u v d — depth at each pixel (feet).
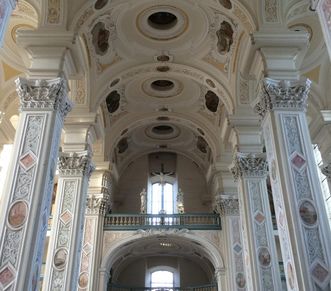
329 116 49.16
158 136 75.61
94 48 46.75
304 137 31.55
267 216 42.50
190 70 52.42
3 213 28.43
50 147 31.07
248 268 41.06
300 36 34.78
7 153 58.13
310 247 27.25
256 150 45.93
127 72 52.16
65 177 43.88
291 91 33.12
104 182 62.85
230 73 48.52
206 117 64.85
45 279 38.22
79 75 37.19
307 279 26.11
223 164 63.77
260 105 34.40
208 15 45.68
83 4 36.01
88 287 55.16
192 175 79.20
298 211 28.53
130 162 80.12
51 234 40.68
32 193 29.07
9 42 47.83
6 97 51.44
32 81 33.06
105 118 62.69
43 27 35.19
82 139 45.57
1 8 20.31
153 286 73.20
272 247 40.81
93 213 61.11
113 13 44.29
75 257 39.50
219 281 58.59
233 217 60.80
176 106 64.34
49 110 32.40
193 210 75.97
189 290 71.00
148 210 75.87
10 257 26.86
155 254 73.61
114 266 70.18
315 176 30.07
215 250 61.41
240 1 36.52
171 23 48.55
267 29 35.06
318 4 21.42
